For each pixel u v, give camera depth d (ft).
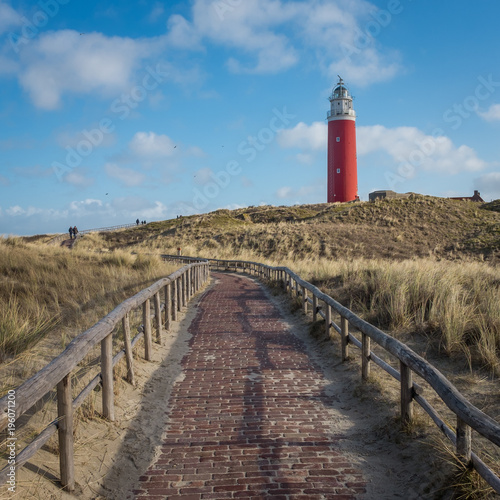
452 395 11.52
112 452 13.76
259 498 11.59
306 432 15.70
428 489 11.35
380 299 31.53
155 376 21.88
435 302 28.45
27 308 27.71
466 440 11.14
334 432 15.67
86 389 13.92
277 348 27.58
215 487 12.18
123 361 20.03
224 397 19.34
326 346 26.73
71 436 11.50
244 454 14.11
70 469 11.34
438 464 12.01
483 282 34.01
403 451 13.53
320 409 17.87
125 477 12.74
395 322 27.61
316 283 46.96
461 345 22.04
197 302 47.16
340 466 13.25
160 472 13.05
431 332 25.22
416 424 14.43
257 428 16.10
